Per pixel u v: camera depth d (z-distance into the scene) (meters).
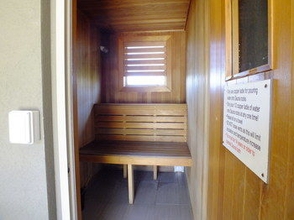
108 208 2.49
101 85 3.66
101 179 3.33
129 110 3.34
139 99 3.63
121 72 3.62
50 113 0.87
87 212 2.41
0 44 0.84
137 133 3.35
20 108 0.85
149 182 3.21
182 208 2.48
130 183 2.59
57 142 0.89
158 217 2.31
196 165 2.04
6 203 0.90
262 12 0.55
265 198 0.51
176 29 3.44
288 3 0.42
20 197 0.88
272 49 0.48
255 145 0.56
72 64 0.91
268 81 0.49
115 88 3.65
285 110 0.43
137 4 2.52
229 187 0.83
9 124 0.83
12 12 0.83
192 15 2.41
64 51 0.86
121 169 3.71
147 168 3.69
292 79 0.40
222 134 0.95
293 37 0.40
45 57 0.84
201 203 1.66
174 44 3.51
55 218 0.92
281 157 0.44
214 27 1.15
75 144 0.97
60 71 0.86
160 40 3.53
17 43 0.83
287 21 0.42
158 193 2.85
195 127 2.15
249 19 0.65
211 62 1.24
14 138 0.83
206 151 1.42
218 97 1.04
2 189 0.89
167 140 3.30
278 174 0.45
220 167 0.99
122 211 2.43
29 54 0.83
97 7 2.60
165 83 3.57
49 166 0.88
